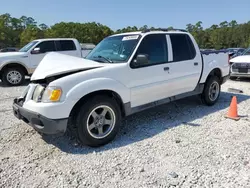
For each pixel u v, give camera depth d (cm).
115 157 343
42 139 407
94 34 6706
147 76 437
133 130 445
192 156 341
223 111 558
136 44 433
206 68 567
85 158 342
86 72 368
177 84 499
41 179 293
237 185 273
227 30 9169
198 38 9300
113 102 389
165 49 476
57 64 394
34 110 345
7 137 416
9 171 311
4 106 632
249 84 923
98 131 379
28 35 6450
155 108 581
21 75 1011
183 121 490
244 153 346
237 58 994
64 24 6625
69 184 282
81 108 357
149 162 327
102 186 277
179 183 279
